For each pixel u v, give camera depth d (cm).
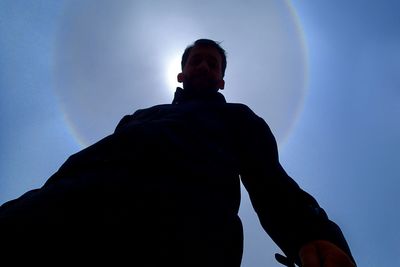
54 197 82
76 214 77
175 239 80
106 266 69
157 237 78
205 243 86
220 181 110
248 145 142
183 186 96
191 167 106
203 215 92
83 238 72
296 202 120
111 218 77
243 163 139
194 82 214
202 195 98
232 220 105
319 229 108
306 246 105
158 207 84
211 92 185
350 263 97
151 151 106
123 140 111
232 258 100
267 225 124
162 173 99
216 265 87
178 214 86
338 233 110
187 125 129
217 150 124
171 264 75
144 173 97
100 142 114
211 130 136
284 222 117
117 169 96
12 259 67
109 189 85
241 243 109
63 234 72
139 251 74
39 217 75
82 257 69
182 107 151
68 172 103
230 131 146
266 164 136
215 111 153
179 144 114
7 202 98
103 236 73
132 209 81
